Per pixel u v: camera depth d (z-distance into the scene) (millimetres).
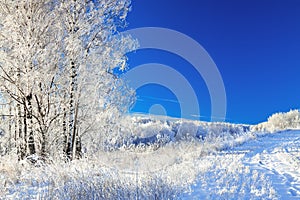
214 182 8164
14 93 12875
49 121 13727
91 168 8359
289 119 61750
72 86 13297
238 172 9453
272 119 63625
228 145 19891
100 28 13852
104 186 6359
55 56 12781
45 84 12898
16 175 8336
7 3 11953
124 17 14195
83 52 13344
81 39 13312
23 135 13344
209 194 6828
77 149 14203
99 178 6961
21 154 13148
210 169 10172
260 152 16328
